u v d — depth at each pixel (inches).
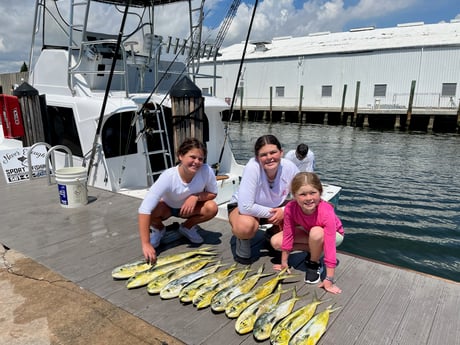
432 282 105.4
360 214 294.7
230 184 212.4
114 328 85.2
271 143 103.2
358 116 1076.5
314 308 90.7
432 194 355.6
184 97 183.9
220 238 140.2
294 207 102.3
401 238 245.6
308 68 1148.5
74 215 163.9
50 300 97.1
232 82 1288.1
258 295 95.7
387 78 1026.1
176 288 100.2
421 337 81.3
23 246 131.5
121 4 259.4
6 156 221.3
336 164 511.2
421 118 979.9
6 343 80.0
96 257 122.7
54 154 244.8
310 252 105.3
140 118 207.0
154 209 121.4
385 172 457.4
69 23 220.4
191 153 110.0
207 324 86.5
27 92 235.9
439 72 955.3
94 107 205.3
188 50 229.6
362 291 100.7
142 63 262.7
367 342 79.7
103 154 202.7
